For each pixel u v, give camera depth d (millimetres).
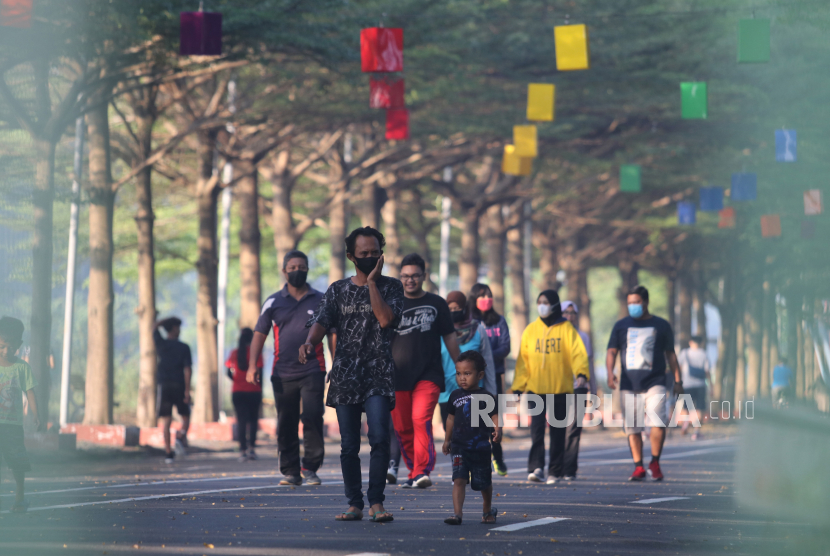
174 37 55406
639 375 43938
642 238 165750
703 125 97812
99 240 69438
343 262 101438
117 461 57000
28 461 28281
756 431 13328
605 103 88562
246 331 59000
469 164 127062
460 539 23688
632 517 29375
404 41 68500
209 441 74000
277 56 66625
